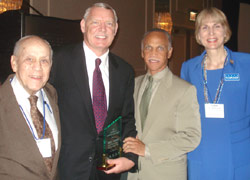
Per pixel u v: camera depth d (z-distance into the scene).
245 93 1.96
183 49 7.07
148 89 1.99
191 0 7.04
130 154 1.85
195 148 1.92
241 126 1.97
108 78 1.91
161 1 6.10
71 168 1.71
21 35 2.09
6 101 1.44
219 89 1.99
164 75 1.97
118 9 5.02
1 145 1.39
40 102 1.62
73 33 2.44
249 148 1.99
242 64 1.98
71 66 1.80
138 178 1.95
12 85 1.54
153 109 1.89
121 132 1.94
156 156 1.81
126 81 2.01
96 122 1.79
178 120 1.87
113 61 2.01
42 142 1.51
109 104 1.85
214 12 1.96
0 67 2.21
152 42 1.93
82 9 4.34
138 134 1.98
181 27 6.82
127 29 5.26
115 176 1.91
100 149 1.77
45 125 1.58
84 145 1.73
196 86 2.09
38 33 2.19
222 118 1.95
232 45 7.21
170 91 1.89
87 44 1.87
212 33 1.95
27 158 1.43
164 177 1.86
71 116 1.74
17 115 1.43
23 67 1.47
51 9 3.83
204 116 2.02
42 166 1.46
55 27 2.30
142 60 5.73
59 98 1.78
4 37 2.16
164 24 6.12
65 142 1.73
